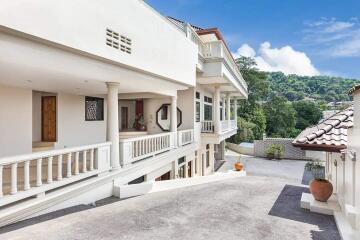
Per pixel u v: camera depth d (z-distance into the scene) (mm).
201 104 17312
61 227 4977
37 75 6227
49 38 4297
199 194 8219
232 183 10367
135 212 6211
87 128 11992
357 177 4457
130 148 8508
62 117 10664
